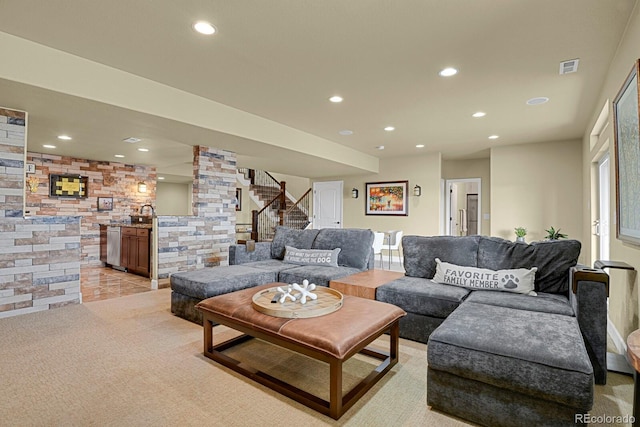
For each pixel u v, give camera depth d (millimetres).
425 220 7320
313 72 3168
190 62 2984
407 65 3002
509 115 4445
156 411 1791
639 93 1951
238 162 6801
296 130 5301
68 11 2232
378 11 2215
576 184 5770
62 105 3143
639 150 2008
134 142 5000
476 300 2551
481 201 7730
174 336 2840
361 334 1884
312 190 9211
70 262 3734
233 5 2162
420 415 1774
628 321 2441
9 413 1753
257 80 3361
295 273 3602
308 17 2291
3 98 2957
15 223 3359
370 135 5648
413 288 2877
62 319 3250
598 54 2770
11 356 2426
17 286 3377
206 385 2061
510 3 2113
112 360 2381
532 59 2871
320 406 1797
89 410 1790
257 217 9523
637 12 2102
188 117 3729
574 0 2078
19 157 3361
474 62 2936
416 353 2549
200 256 5105
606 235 4254
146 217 6484
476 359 1649
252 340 2777
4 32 2506
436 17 2275
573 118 4559
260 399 1918
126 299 4020
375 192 8039
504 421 1604
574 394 1434
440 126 5027
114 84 3115
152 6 2176
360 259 4012
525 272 2766
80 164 6582
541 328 1843
